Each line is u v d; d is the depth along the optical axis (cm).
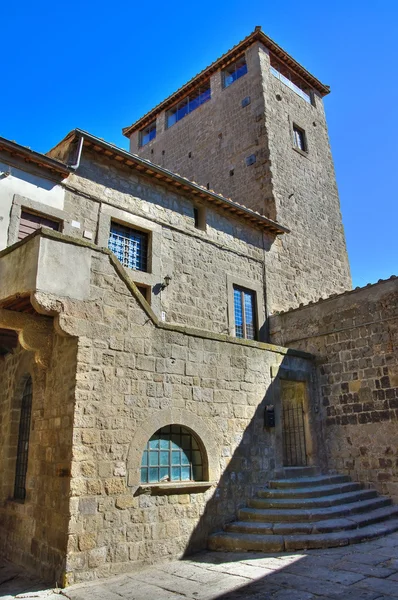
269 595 611
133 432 803
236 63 2250
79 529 695
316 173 2145
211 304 1427
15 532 855
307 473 1181
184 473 895
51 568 704
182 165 2305
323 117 2364
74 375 755
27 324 830
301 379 1275
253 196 1919
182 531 837
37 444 839
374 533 876
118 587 665
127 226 1288
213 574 713
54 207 1127
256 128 2000
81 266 800
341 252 2111
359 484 1174
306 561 755
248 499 990
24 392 1009
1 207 1033
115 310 832
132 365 833
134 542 757
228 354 1037
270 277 1683
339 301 1366
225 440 973
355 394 1260
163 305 1288
